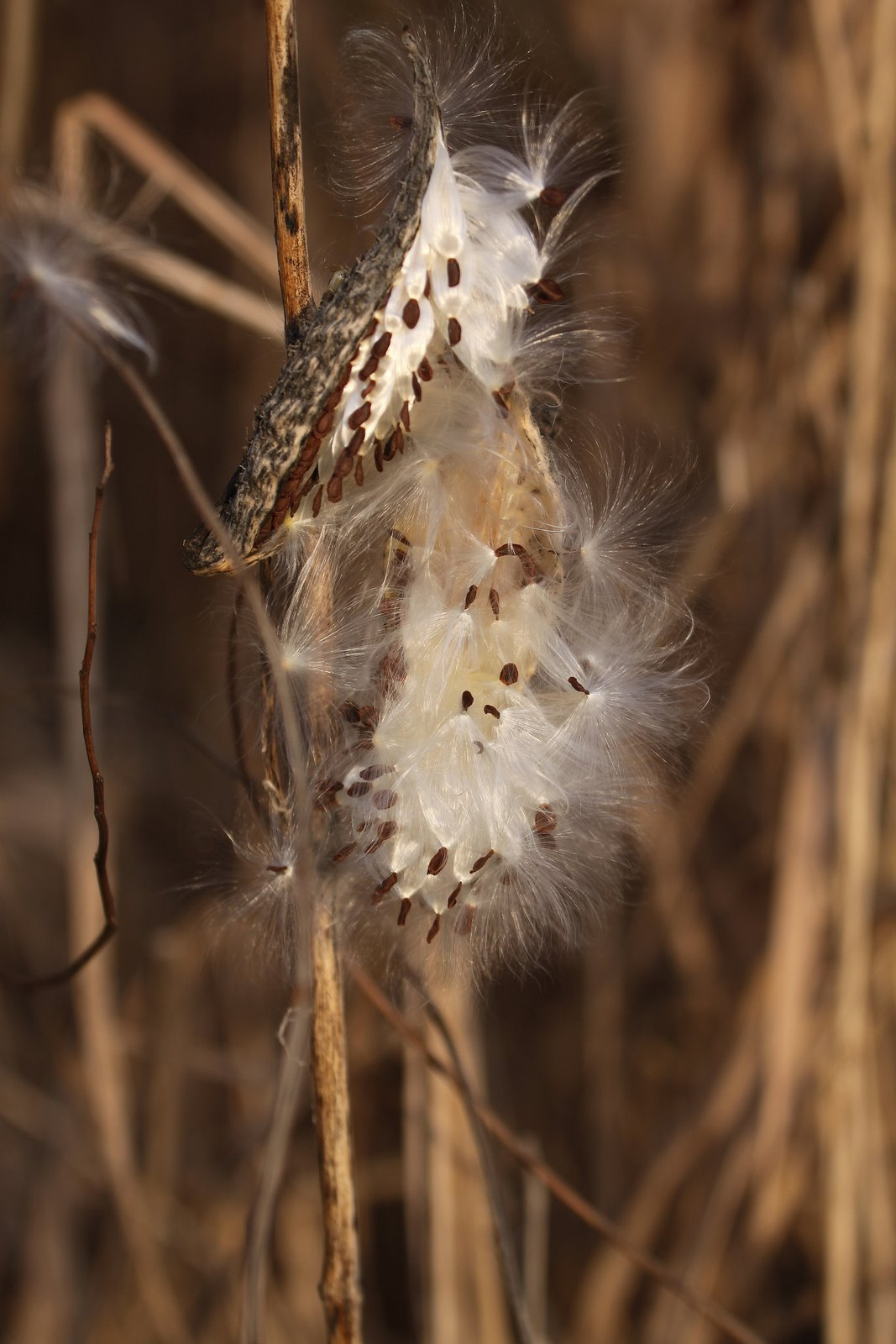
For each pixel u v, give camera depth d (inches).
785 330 62.1
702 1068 62.1
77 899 58.1
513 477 40.9
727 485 59.2
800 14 64.4
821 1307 57.1
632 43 72.1
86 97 50.7
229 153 84.0
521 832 41.4
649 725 42.8
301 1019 40.9
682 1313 54.9
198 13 85.7
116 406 83.7
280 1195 60.8
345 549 41.0
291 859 41.5
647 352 67.0
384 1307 64.9
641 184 70.1
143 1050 64.7
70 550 60.9
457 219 40.0
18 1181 69.0
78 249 48.3
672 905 62.3
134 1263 60.7
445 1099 50.3
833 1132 52.1
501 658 41.3
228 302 50.0
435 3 43.4
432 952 42.3
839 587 56.7
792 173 63.6
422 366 40.0
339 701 41.3
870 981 55.0
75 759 60.0
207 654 76.0
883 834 58.5
